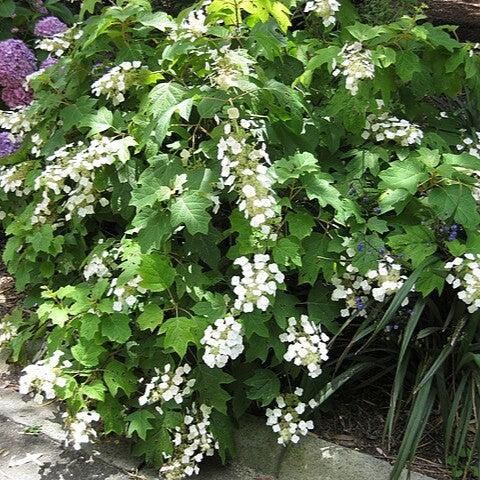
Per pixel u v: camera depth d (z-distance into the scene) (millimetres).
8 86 2279
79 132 1810
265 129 1504
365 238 1474
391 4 2295
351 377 1559
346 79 1567
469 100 1979
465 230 1501
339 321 1623
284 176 1437
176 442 1404
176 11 2791
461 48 1699
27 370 1393
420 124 1854
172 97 1493
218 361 1320
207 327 1365
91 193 1611
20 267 1762
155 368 1435
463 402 1437
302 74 1679
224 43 1580
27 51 2299
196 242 1487
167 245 1472
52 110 1840
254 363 1531
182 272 1460
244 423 1531
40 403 1543
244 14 1904
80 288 1521
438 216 1431
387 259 1462
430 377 1356
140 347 1479
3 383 1750
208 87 1495
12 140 1969
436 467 1409
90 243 1782
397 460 1309
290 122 1559
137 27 1792
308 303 1526
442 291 1506
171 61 1594
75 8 3012
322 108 1703
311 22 1925
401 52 1638
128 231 1486
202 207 1376
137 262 1421
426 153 1494
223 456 1434
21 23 2605
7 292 2074
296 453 1454
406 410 1547
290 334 1426
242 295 1348
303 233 1454
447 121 1876
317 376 1479
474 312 1406
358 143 1670
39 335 1707
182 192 1410
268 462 1459
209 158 1487
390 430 1355
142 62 1731
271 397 1445
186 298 1465
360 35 1609
